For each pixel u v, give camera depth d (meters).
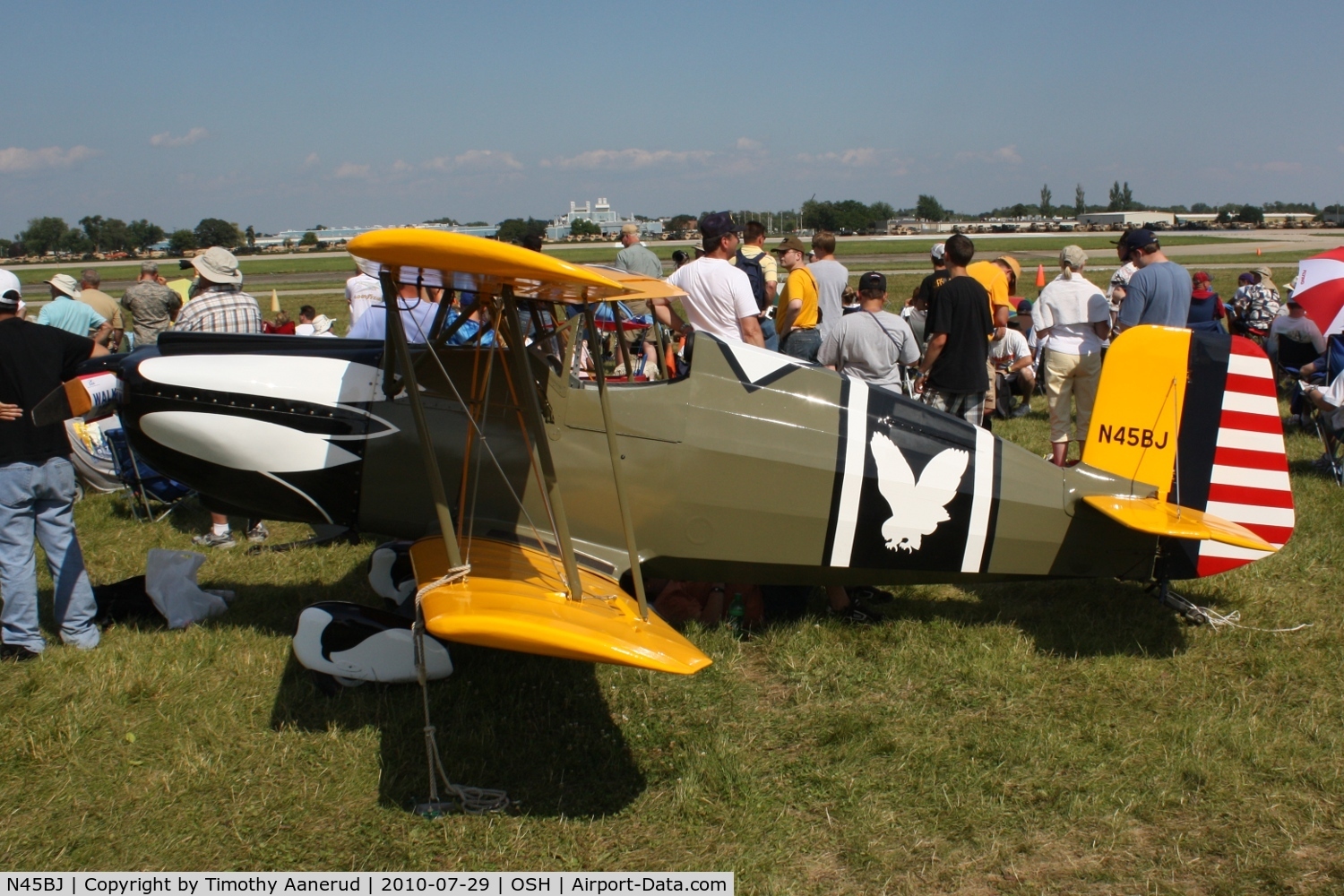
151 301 9.41
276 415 4.08
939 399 5.92
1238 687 4.01
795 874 2.96
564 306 4.29
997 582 4.46
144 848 2.99
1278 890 2.85
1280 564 5.34
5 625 4.07
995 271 8.84
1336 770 3.41
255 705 3.81
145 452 4.23
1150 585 4.73
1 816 3.11
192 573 4.66
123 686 3.87
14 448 3.92
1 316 3.90
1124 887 2.88
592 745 3.62
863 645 4.45
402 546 4.92
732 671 4.19
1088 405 6.90
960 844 3.08
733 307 6.19
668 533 4.14
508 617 3.02
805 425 4.14
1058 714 3.86
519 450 4.02
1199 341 4.34
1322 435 7.50
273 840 3.05
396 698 3.88
